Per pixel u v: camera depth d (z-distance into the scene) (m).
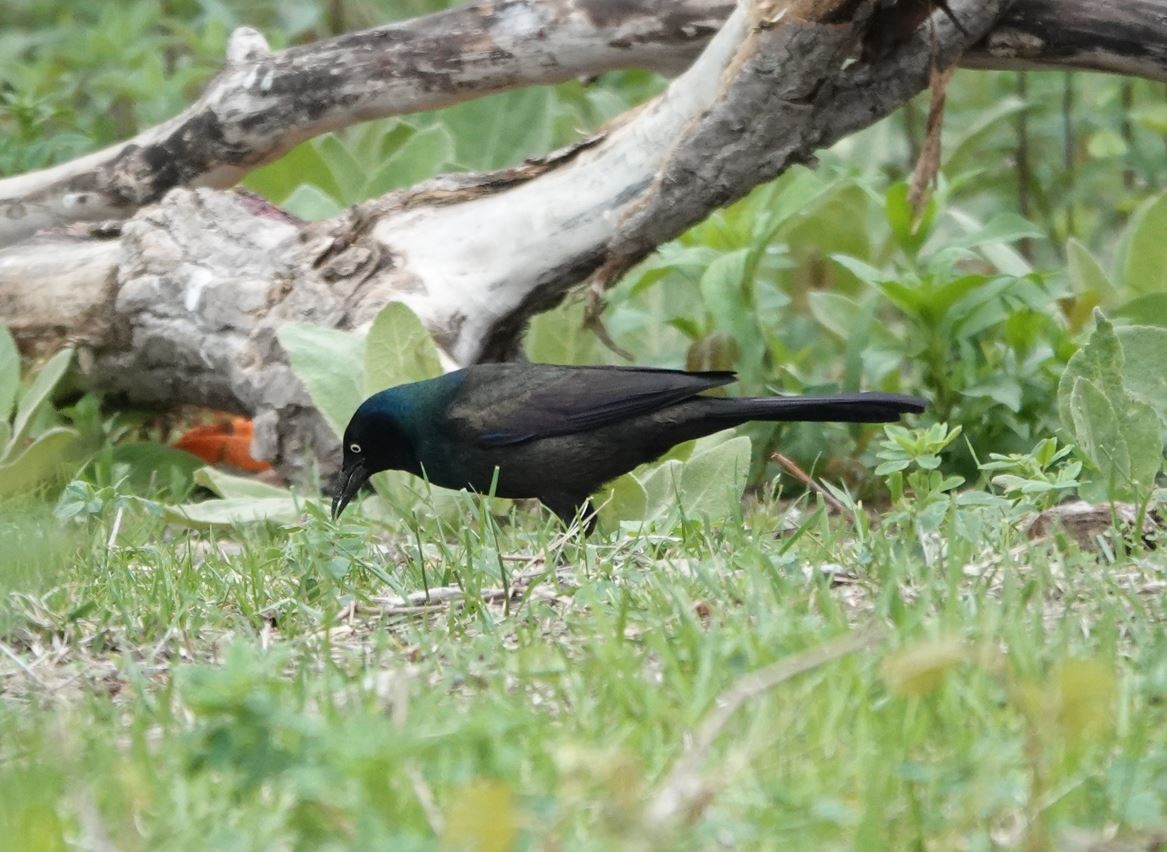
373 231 12.35
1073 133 18.70
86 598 8.21
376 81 12.70
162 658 7.46
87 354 12.81
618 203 11.85
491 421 10.56
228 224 12.63
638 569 8.20
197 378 12.50
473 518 10.74
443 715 5.79
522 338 12.80
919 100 18.94
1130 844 4.79
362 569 8.62
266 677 6.30
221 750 5.06
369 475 10.95
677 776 4.92
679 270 13.62
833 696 5.74
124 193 13.41
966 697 5.81
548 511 11.45
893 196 13.03
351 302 12.04
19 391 12.66
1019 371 12.64
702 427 10.66
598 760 4.68
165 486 12.61
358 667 6.79
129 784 5.12
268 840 4.89
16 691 7.04
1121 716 5.71
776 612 6.84
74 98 18.83
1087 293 13.71
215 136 13.12
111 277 12.62
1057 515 8.70
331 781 4.87
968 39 11.07
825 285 16.67
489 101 15.98
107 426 13.23
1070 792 5.15
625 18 12.12
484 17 12.48
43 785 5.36
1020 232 12.76
